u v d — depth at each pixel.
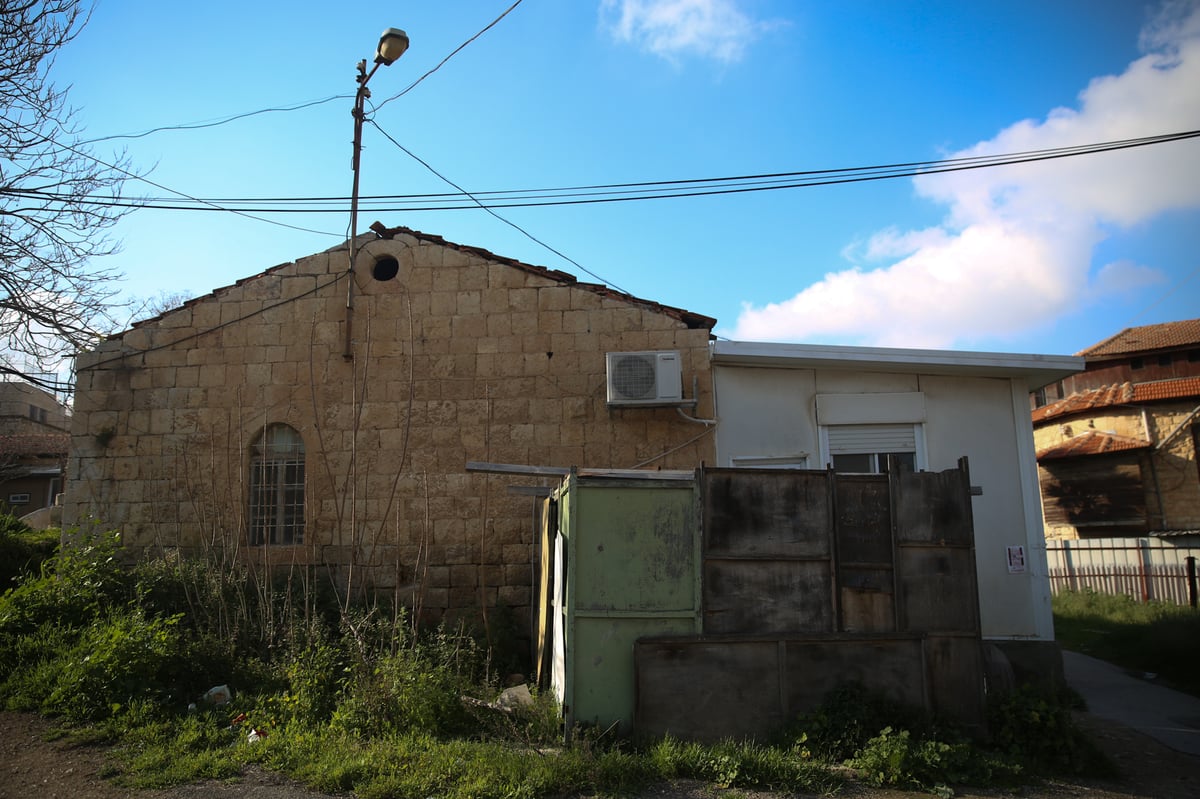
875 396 10.10
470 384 10.45
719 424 10.05
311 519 10.28
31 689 7.07
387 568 10.09
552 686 7.49
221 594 8.55
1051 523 23.56
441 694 6.82
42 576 9.26
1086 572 19.42
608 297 10.49
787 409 10.12
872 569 6.81
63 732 6.43
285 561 10.19
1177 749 7.26
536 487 8.48
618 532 6.66
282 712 6.88
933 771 5.96
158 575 9.19
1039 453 24.03
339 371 10.59
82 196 10.35
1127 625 14.20
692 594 6.59
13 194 9.88
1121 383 25.45
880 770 5.91
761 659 6.56
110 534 9.73
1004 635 9.46
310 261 10.86
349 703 6.74
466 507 10.19
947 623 6.79
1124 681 10.65
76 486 10.62
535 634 9.38
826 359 9.84
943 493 6.98
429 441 10.35
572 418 10.27
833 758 6.17
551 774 5.54
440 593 9.99
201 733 6.45
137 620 7.84
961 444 9.96
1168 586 17.12
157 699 7.03
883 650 6.68
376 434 10.43
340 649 7.80
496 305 10.59
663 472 7.13
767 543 6.74
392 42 10.37
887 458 10.02
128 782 5.55
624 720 6.43
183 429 10.64
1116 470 22.08
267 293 10.84
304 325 10.73
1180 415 21.94
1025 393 10.05
